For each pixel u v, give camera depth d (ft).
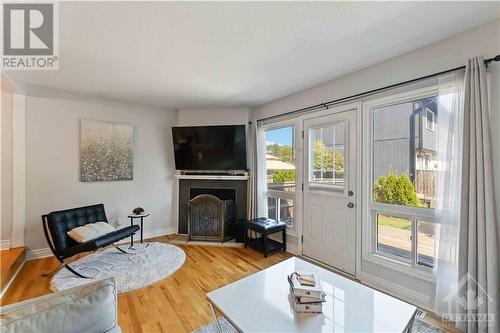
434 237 6.49
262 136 12.81
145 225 13.46
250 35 6.20
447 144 6.07
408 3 5.01
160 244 12.17
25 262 9.73
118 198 12.46
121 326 5.97
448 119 6.12
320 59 7.61
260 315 4.32
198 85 10.07
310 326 4.04
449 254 5.99
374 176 8.25
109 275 8.64
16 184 9.80
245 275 8.83
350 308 4.52
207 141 13.60
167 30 5.94
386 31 6.05
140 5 4.98
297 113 10.97
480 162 5.46
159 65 8.07
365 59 7.63
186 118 14.30
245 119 13.70
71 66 8.14
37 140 10.26
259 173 12.70
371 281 8.07
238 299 4.81
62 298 3.14
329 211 9.59
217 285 8.08
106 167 11.99
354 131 8.66
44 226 8.79
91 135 11.53
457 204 5.88
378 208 8.04
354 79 8.63
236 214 13.67
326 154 9.75
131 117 12.88
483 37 5.76
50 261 9.89
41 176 10.36
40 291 7.60
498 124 5.49
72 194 11.11
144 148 13.37
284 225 11.12
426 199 6.95
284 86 10.14
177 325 6.03
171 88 10.47
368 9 5.19
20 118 9.87
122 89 10.67
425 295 6.76
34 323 2.80
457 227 5.87
